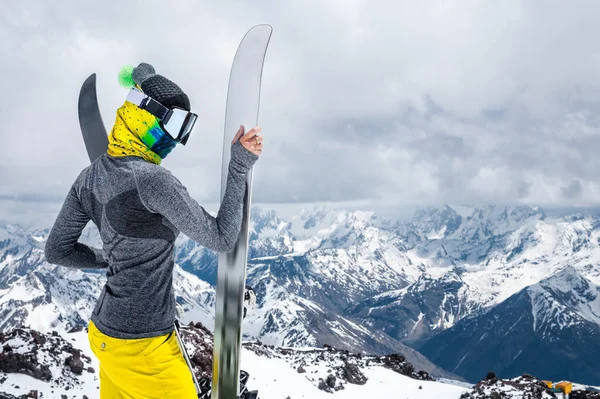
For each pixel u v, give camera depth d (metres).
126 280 2.71
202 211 2.71
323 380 17.33
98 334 2.80
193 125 2.87
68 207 2.94
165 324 2.79
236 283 3.01
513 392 16.34
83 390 9.65
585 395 16.64
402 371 21.02
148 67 2.86
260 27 3.19
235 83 3.18
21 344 9.96
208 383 3.21
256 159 2.79
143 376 2.74
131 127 2.75
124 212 2.66
